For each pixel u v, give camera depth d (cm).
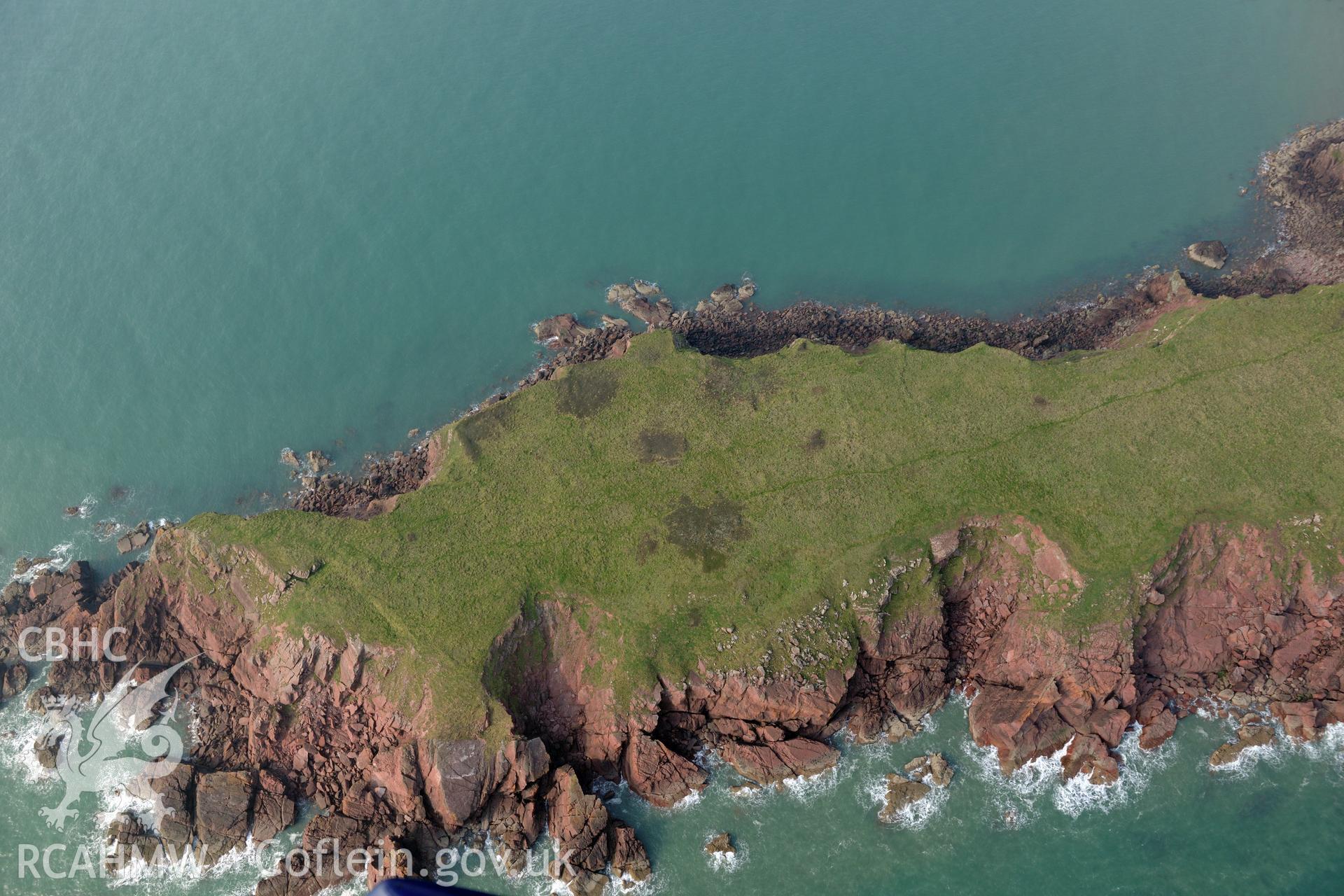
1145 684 7244
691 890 6594
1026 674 7288
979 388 8431
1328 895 6328
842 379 8625
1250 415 7925
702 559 7500
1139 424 7981
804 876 6625
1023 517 7488
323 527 7881
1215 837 6638
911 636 7331
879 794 6981
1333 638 7250
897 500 7694
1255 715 7119
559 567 7531
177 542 7931
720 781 7044
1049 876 6544
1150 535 7306
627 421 8506
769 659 7075
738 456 8150
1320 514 7294
